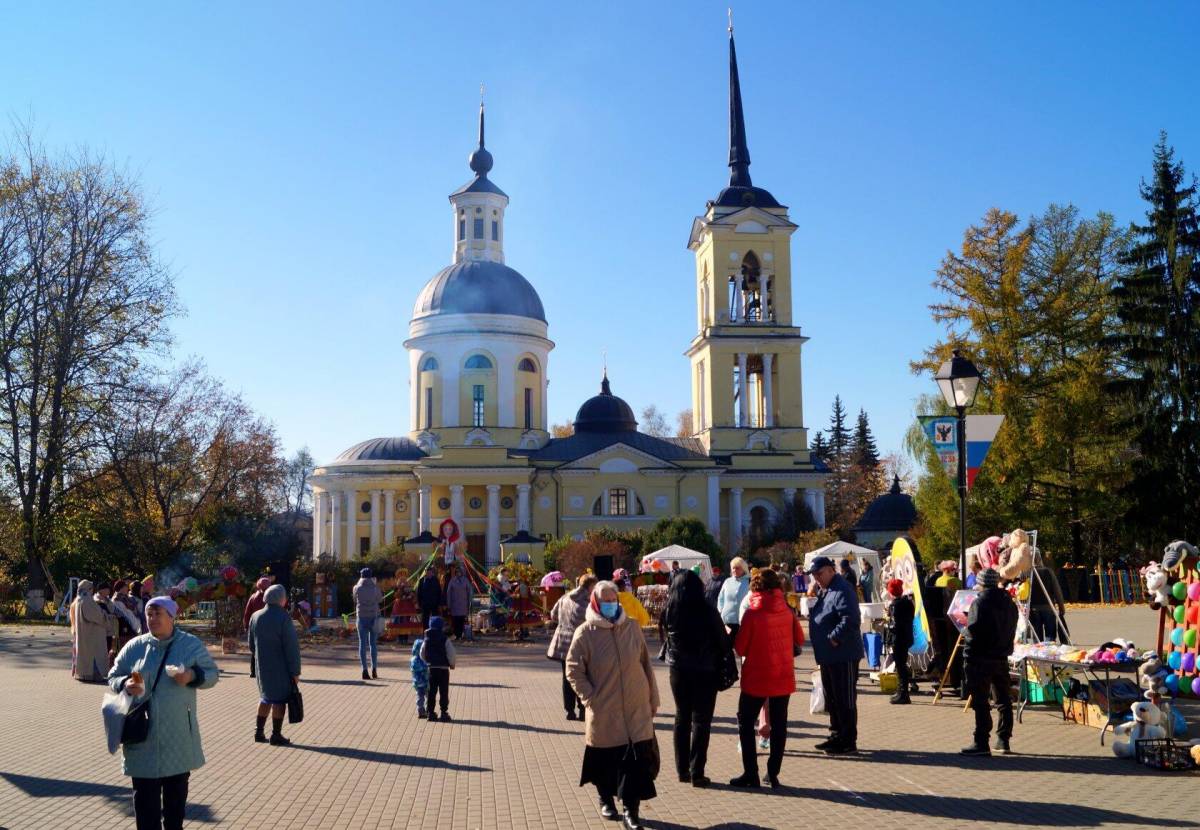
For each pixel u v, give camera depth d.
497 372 81.81
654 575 39.19
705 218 77.50
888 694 18.89
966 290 51.16
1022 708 15.57
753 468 76.44
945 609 19.19
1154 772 11.91
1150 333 50.03
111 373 44.28
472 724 16.22
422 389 83.19
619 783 9.67
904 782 11.52
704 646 11.49
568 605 16.48
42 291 42.84
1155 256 50.84
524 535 69.00
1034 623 18.19
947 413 48.97
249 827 9.95
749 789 11.31
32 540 42.97
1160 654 17.03
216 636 32.50
